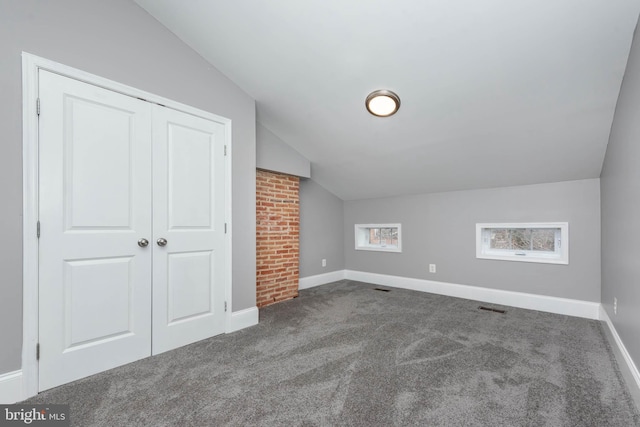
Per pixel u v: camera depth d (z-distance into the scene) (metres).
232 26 2.07
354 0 1.73
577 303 2.84
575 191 2.88
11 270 1.53
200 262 2.34
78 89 1.77
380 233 4.58
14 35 1.56
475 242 3.51
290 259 3.70
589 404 1.46
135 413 1.42
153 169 2.09
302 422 1.35
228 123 2.57
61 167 1.70
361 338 2.33
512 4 1.58
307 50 2.15
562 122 2.28
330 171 4.04
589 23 1.58
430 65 2.07
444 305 3.26
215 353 2.08
